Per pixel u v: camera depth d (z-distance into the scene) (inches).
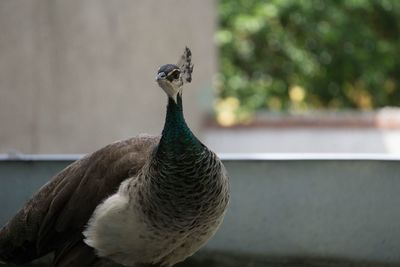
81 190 208.1
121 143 212.4
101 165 208.2
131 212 197.2
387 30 725.3
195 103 530.6
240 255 249.6
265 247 249.0
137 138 214.4
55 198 211.6
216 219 203.2
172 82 191.2
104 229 200.2
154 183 192.9
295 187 246.5
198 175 192.5
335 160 244.7
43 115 396.2
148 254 204.1
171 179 191.6
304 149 520.7
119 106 450.0
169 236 198.8
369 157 244.7
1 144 369.7
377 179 243.0
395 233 243.3
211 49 539.2
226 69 695.1
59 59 405.7
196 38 523.8
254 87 697.6
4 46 370.6
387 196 242.8
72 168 215.9
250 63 706.2
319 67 709.3
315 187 245.9
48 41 397.7
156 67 480.7
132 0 457.1
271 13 668.7
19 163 245.8
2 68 369.4
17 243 219.9
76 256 209.8
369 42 701.3
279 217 247.6
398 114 542.0
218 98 692.1
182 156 191.0
